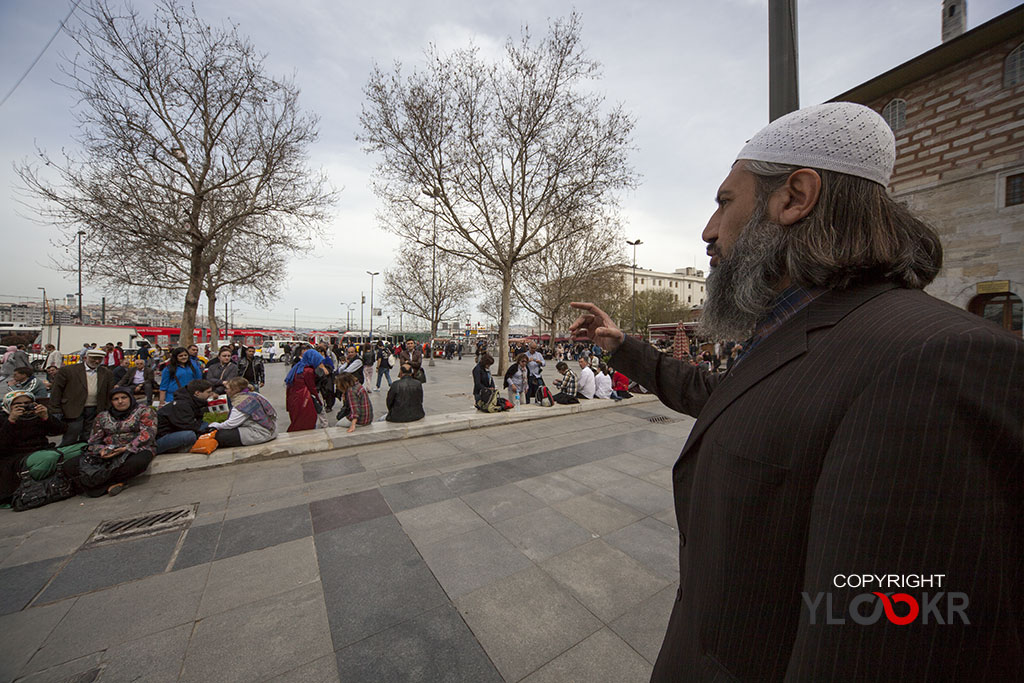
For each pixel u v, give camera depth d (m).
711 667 0.71
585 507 3.94
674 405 1.37
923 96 9.75
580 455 5.65
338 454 5.61
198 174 12.46
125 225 10.51
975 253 8.98
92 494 4.12
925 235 0.71
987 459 0.43
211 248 12.74
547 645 2.22
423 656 2.14
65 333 19.56
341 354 20.30
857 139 0.73
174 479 4.63
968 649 0.43
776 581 0.63
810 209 0.75
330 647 2.20
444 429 6.81
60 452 4.10
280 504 4.00
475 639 2.26
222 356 8.16
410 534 3.41
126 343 20.95
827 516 0.51
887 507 0.46
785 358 0.68
